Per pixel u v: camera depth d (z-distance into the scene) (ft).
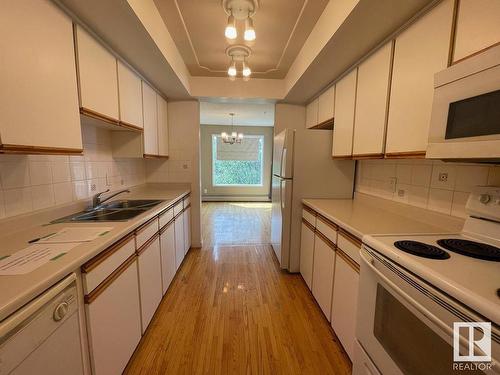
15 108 3.05
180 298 7.00
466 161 3.51
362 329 3.70
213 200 23.35
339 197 8.20
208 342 5.32
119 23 4.49
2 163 3.92
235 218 16.69
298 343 5.34
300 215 8.32
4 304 2.06
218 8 5.38
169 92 9.16
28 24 3.21
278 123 10.46
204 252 10.55
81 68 4.33
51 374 2.59
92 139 6.39
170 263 7.44
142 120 7.34
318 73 6.94
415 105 4.09
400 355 2.92
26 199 4.35
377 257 3.31
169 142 10.39
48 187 4.86
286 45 7.00
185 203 9.61
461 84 2.84
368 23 4.43
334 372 4.63
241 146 22.99
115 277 3.98
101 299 3.54
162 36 5.81
